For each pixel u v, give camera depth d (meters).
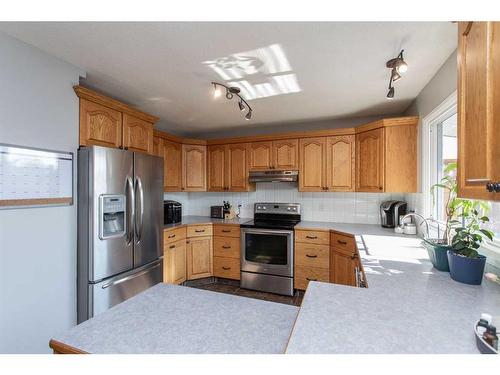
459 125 1.00
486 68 0.81
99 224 1.91
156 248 2.51
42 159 1.71
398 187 2.59
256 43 1.61
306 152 3.30
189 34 1.52
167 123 3.59
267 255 3.18
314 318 0.91
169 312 1.00
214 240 3.48
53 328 1.75
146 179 2.38
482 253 1.45
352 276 2.50
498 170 0.75
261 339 0.82
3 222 1.51
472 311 0.97
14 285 1.56
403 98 2.58
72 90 1.91
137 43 1.62
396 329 0.84
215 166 3.80
